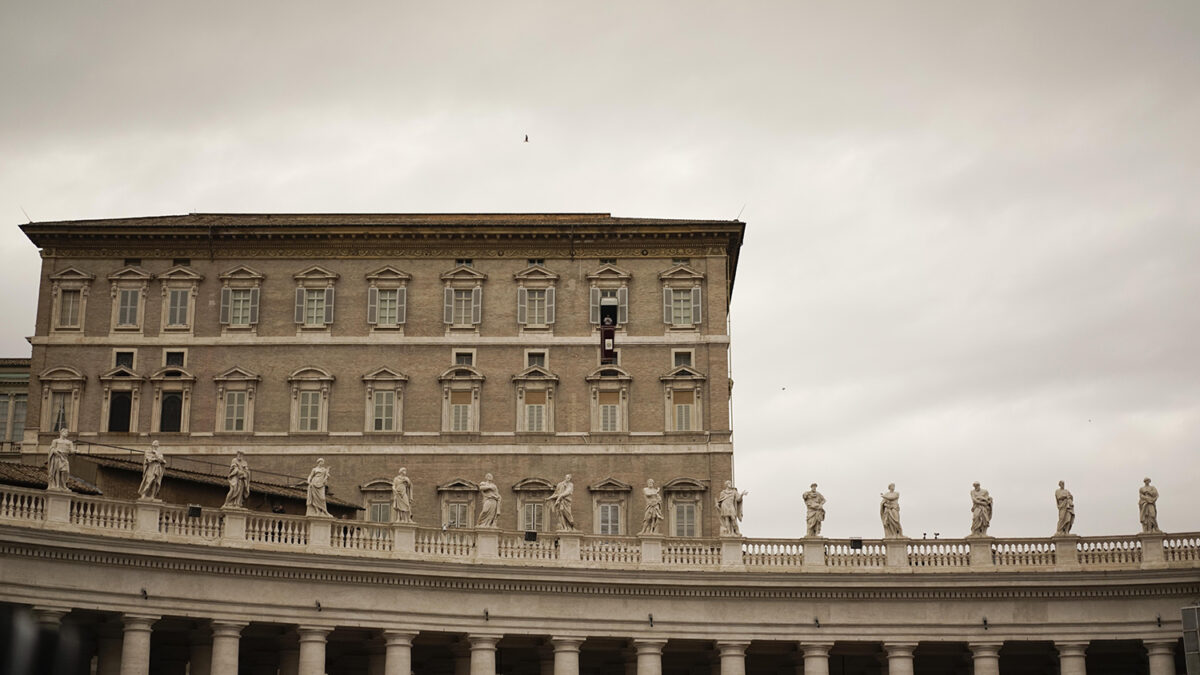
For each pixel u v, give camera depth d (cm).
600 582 5544
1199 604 5522
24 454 8512
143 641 4916
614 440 8600
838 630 5647
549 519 8462
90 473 6228
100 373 8625
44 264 8750
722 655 5609
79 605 4809
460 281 8806
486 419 8625
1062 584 5638
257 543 5153
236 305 8744
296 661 5425
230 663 5059
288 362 8662
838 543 5716
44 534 4728
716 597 5641
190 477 6656
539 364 8719
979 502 5769
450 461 8550
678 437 8606
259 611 5138
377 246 8844
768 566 5653
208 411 8594
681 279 8850
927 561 5706
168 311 8725
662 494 8488
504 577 5466
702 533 8438
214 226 8725
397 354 8700
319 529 5303
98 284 8750
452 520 8456
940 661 6225
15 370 9500
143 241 8781
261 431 8569
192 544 5019
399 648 5338
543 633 5500
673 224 8838
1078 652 5616
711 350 8750
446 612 5422
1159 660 5581
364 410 8606
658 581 5581
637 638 5562
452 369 8625
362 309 8762
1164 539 5669
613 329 8769
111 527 4906
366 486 8469
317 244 8831
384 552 5344
